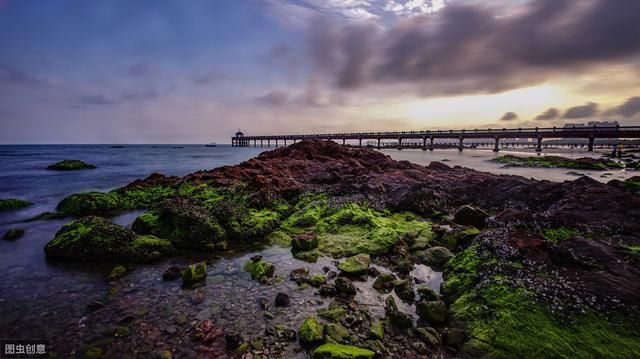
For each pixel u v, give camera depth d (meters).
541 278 7.80
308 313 7.61
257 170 23.66
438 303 7.57
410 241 12.16
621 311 6.66
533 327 6.49
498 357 6.03
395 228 13.71
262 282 9.19
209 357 6.12
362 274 9.77
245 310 7.74
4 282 9.37
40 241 13.30
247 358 6.09
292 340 6.61
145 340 6.64
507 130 65.62
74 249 11.07
